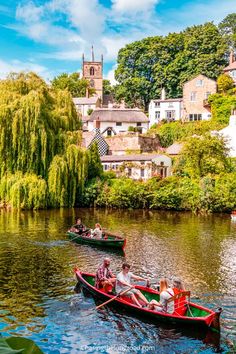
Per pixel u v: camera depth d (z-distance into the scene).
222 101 80.19
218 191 49.84
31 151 44.91
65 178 46.78
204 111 86.62
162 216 45.72
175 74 106.44
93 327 14.62
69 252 26.30
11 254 25.45
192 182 52.28
